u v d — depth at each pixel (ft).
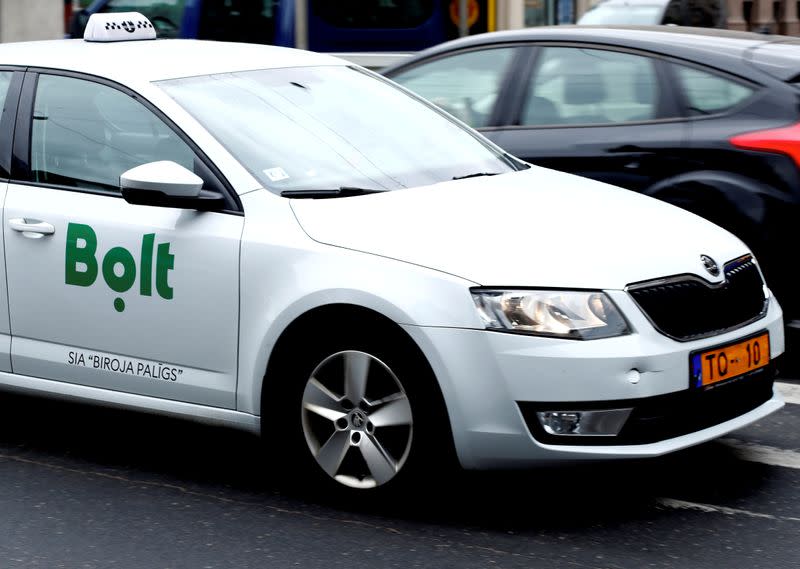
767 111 46.16
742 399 33.94
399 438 32.71
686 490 34.94
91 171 37.32
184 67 38.68
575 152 49.21
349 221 33.50
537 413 30.94
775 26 230.89
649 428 31.32
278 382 34.27
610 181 48.44
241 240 34.19
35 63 39.47
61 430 41.37
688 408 31.99
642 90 48.88
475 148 41.01
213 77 38.47
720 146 46.32
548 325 30.83
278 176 35.42
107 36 41.86
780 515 33.19
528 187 37.40
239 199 34.78
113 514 34.06
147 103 36.96
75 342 37.17
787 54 47.52
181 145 36.06
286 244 33.55
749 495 34.58
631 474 36.09
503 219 33.71
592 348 30.73
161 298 35.35
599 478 35.76
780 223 45.06
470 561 30.53
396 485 32.81
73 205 37.01
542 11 135.85
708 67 47.80
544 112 50.70
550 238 32.65
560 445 31.01
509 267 31.42
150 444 39.78
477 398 31.12
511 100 51.37
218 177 35.22
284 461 37.65
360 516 33.37
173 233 35.14
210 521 33.40
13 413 43.24
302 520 33.24
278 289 33.50
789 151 45.01
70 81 38.60
